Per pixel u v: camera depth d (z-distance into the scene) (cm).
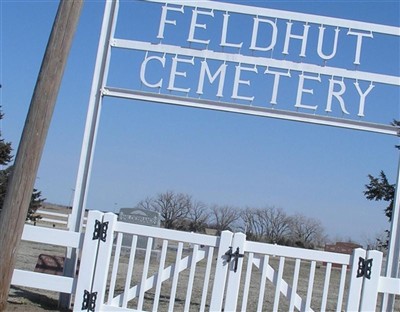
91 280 721
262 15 896
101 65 900
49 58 739
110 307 717
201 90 894
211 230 4094
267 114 893
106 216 726
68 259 855
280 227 4138
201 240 711
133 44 902
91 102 893
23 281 736
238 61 894
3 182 3256
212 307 702
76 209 869
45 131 735
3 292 714
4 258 713
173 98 898
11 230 718
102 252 722
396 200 874
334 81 890
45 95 733
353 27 892
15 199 721
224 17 898
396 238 868
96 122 889
